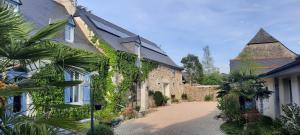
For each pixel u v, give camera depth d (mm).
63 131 4504
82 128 4527
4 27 4617
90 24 19938
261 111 15844
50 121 4129
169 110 22297
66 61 5281
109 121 14281
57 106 5043
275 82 13375
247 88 13352
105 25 23156
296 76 10227
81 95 14906
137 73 21625
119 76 18688
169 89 29562
